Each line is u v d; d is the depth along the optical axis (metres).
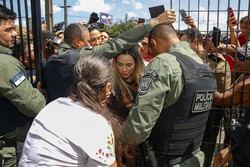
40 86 2.57
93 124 1.30
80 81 1.37
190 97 1.78
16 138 2.16
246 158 1.62
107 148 1.30
